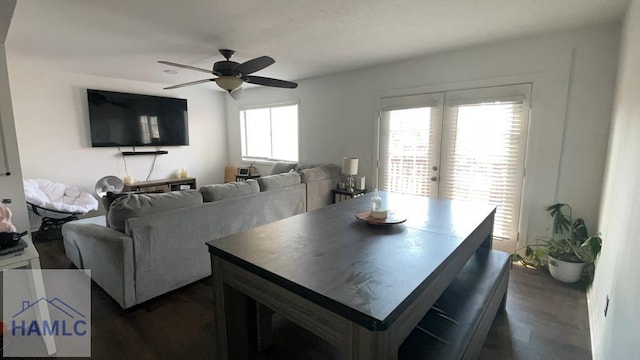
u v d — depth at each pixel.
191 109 5.86
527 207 3.10
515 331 2.03
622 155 1.83
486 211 2.18
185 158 5.86
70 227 2.76
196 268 2.62
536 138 2.98
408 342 1.33
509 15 2.41
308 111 4.96
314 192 4.05
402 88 3.83
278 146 5.65
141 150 5.25
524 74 2.98
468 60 3.29
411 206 2.32
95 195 4.75
